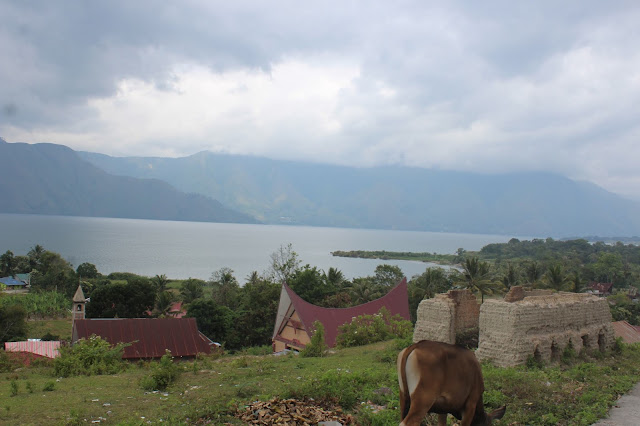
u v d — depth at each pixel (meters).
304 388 11.27
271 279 63.19
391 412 9.57
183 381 14.13
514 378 13.09
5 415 10.16
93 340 21.80
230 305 62.56
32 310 64.94
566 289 57.25
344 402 10.66
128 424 9.05
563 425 9.94
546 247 169.25
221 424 9.23
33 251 109.62
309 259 192.62
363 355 21.80
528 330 17.03
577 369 15.41
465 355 7.07
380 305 36.94
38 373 18.67
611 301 67.75
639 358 19.59
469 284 52.12
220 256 194.00
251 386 12.22
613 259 107.00
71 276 88.44
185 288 73.25
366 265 171.62
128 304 51.03
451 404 6.92
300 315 33.53
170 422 9.36
